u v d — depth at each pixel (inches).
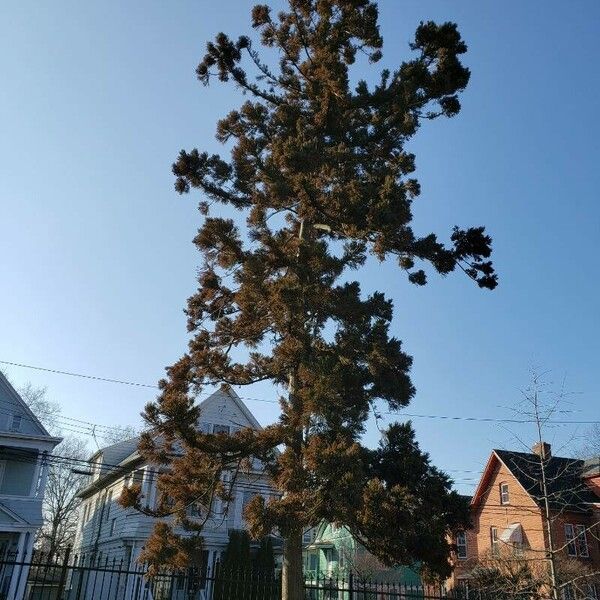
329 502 401.1
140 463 1109.1
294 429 454.0
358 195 485.1
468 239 472.7
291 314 477.4
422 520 424.8
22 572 960.3
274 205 562.9
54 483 2085.4
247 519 415.2
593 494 1234.0
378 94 561.0
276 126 576.7
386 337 505.4
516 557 759.7
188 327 531.5
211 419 1184.8
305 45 601.0
